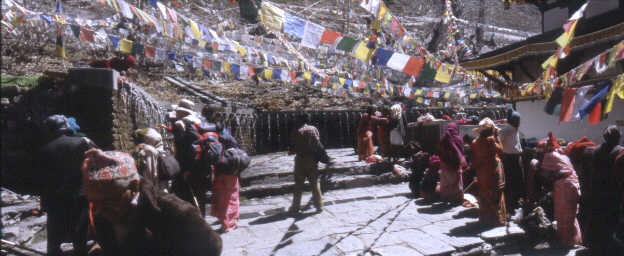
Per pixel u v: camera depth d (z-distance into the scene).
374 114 9.56
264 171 7.75
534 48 8.70
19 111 5.24
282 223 5.25
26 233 4.21
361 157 8.91
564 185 4.77
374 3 3.51
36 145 3.86
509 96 9.38
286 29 3.21
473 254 4.39
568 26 4.15
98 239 1.78
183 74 13.88
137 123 6.48
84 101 5.39
